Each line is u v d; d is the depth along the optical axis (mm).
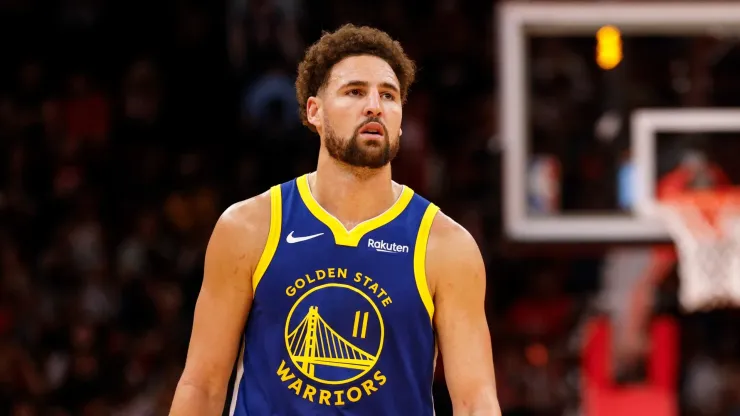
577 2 18562
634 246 18547
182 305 20562
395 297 6773
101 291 20562
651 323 19047
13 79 24406
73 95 24047
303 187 7043
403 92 7168
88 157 23203
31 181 22781
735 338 20578
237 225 6922
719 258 18156
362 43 6949
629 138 18828
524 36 18672
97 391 19016
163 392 18734
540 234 18641
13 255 21047
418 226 6953
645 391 18875
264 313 6812
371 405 6727
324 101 6953
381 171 6953
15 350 19047
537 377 19609
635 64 18844
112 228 22250
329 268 6801
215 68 24297
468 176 22844
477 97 23844
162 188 22891
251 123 22922
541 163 18938
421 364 6848
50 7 25172
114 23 24938
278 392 6746
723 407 19719
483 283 6980
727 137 18625
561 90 19109
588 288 21188
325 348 6727
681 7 18406
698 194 18531
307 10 24391
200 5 24766
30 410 18688
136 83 24141
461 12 24469
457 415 6820
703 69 18688
